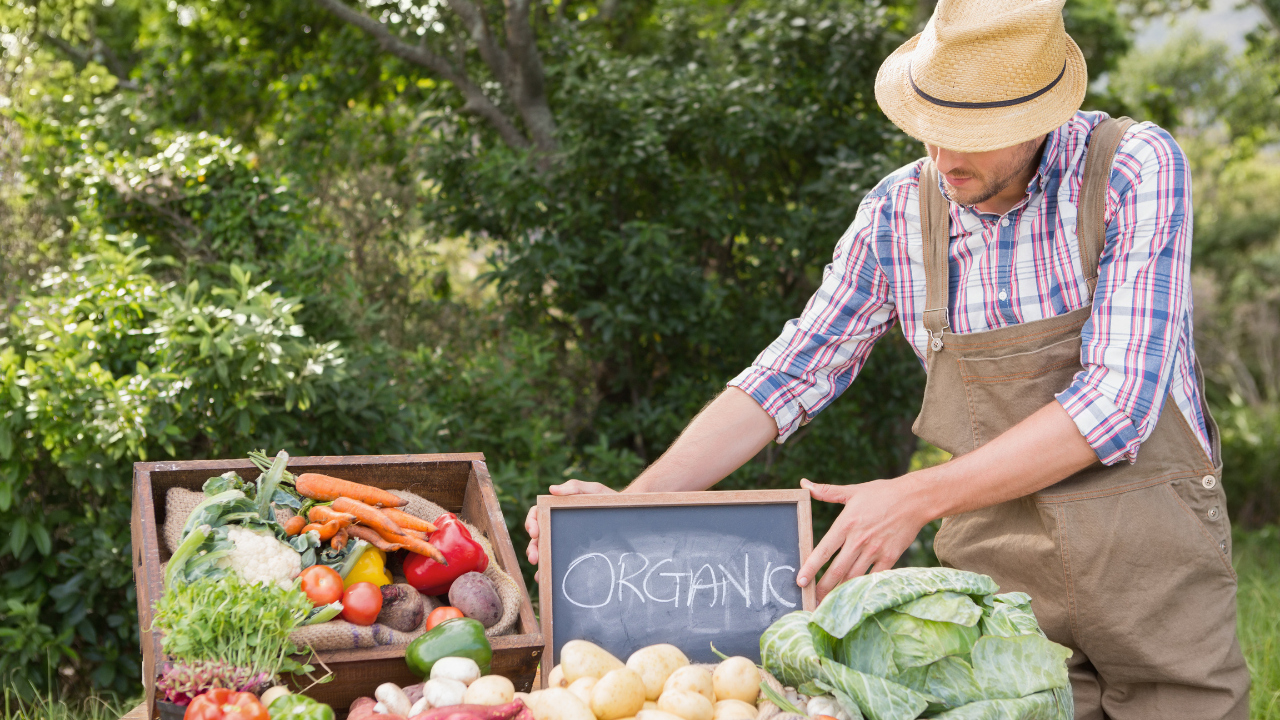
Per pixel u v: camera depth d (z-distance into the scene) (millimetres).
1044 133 1446
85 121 5000
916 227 1728
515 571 1476
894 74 1621
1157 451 1564
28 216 4777
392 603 1379
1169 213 1482
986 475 1469
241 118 7113
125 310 3646
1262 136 14711
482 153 5445
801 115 5570
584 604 1448
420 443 3971
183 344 3451
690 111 5266
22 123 4754
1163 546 1549
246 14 6984
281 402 3729
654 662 1289
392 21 6246
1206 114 14719
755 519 1505
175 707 1206
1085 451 1444
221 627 1181
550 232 5164
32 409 3287
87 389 3322
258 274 4281
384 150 6039
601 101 5117
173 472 1595
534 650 1353
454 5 5785
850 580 1287
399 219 5730
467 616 1376
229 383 3432
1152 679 1598
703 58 6188
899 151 5227
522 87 5738
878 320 1847
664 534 1488
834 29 5742
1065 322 1595
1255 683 3256
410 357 4609
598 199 5414
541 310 5355
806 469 5496
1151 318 1452
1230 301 14055
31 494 3645
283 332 3480
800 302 5605
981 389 1670
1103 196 1544
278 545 1386
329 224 5598
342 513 1467
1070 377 1603
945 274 1694
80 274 3928
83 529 3629
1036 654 1201
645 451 5699
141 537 1517
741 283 5789
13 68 5176
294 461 1662
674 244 5211
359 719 1195
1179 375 1587
